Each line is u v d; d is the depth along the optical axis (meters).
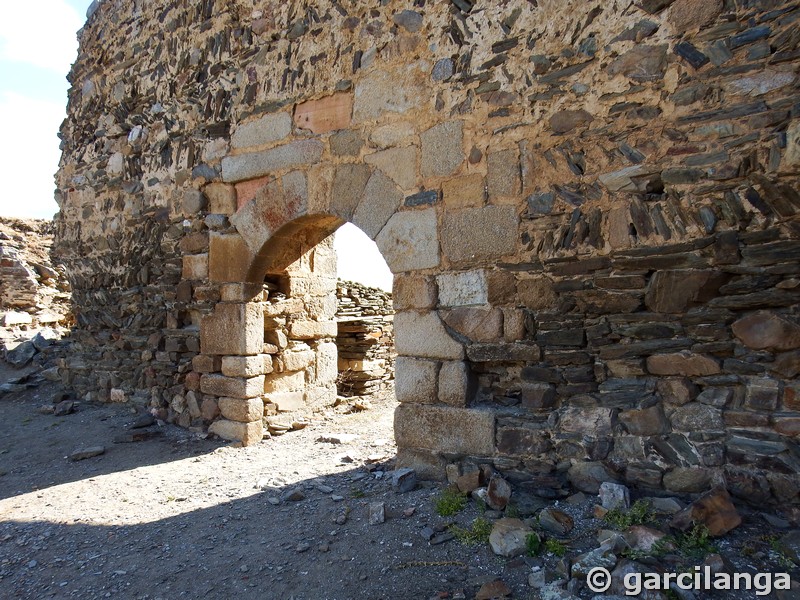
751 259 2.76
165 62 5.56
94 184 6.39
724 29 2.83
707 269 2.86
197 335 5.29
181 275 5.41
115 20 6.14
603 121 3.17
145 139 5.77
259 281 5.04
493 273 3.49
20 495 4.03
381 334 7.18
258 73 4.76
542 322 3.33
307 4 4.46
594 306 3.18
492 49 3.53
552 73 3.32
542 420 3.31
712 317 2.86
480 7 3.59
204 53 5.19
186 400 5.37
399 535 2.99
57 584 2.83
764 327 2.73
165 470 4.38
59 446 5.06
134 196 5.89
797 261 2.65
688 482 2.86
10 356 7.65
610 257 3.12
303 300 5.68
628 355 3.08
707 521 2.57
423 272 3.77
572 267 3.24
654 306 2.99
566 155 3.27
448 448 3.59
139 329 5.86
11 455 4.90
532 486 3.23
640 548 2.50
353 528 3.14
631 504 2.87
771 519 2.61
